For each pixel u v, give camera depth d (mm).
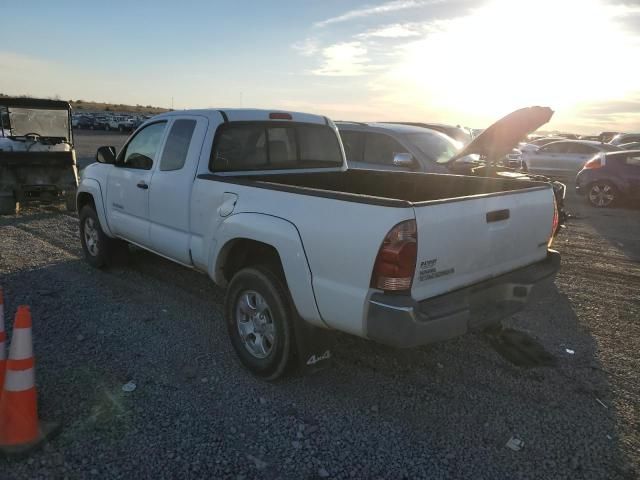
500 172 7309
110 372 4000
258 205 3875
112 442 3148
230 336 4160
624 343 4754
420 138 8820
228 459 3039
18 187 10641
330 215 3338
